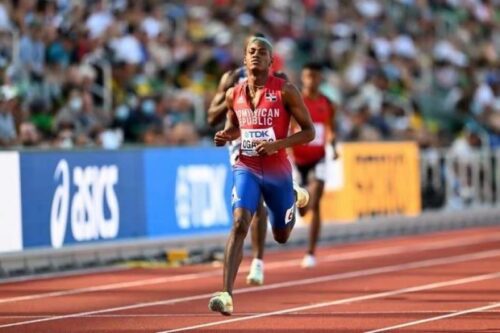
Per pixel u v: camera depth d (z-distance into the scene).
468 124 66.12
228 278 20.44
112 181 37.16
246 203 21.23
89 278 32.09
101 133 43.84
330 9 69.00
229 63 57.53
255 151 21.56
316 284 29.53
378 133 57.00
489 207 53.66
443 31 75.00
